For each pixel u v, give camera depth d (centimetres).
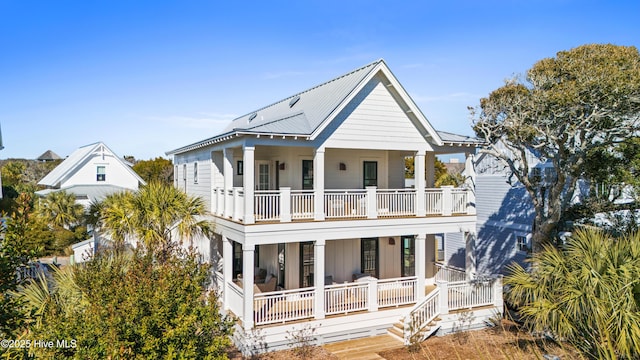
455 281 1580
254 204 1323
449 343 1356
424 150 1559
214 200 1658
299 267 1570
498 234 2314
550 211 1550
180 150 2119
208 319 813
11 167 5372
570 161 1473
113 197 1642
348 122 1438
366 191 1469
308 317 1348
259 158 1797
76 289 919
